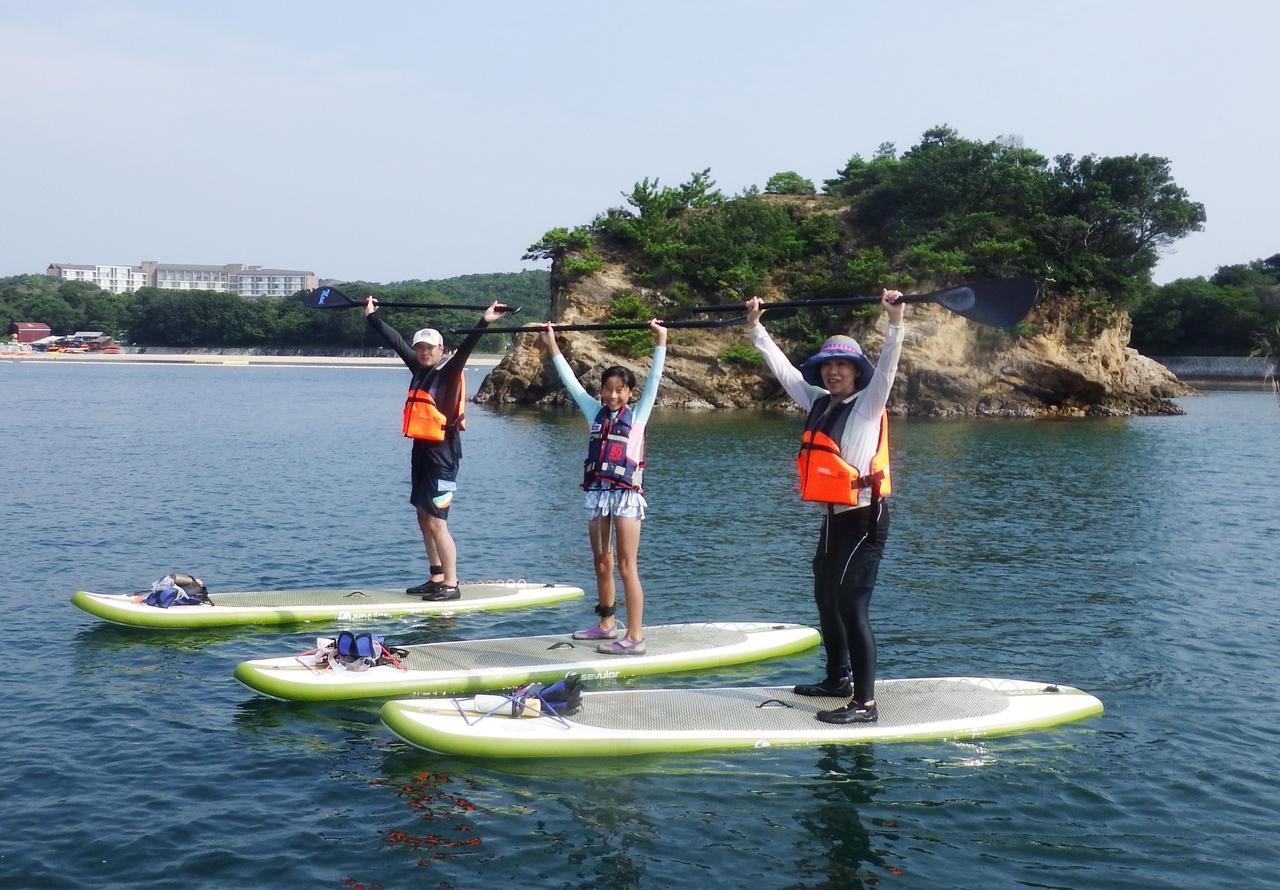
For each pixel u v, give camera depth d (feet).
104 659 28.32
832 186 202.49
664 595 37.06
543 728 22.18
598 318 170.30
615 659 27.25
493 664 26.61
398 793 19.95
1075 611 34.71
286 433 108.17
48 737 22.62
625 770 21.09
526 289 585.22
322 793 19.93
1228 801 19.92
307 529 49.65
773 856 17.63
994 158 171.63
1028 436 112.88
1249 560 43.47
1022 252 160.45
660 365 27.48
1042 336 157.07
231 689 25.95
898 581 39.17
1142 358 218.38
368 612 32.78
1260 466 81.92
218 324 486.79
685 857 17.56
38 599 35.09
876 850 17.88
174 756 21.66
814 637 30.19
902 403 157.17
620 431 27.37
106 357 440.04
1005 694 24.98
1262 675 27.81
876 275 161.79
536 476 71.77
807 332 162.20
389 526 50.65
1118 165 167.43
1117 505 59.72
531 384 169.37
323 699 25.04
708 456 86.17
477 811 19.22
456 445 34.01
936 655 29.53
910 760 21.67
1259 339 283.59
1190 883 16.85
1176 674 27.86
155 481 67.00
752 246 172.04
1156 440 107.65
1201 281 317.01
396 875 16.87
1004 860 17.57
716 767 21.22
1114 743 22.79
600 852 17.70
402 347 34.40
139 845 17.76
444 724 22.17
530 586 36.29
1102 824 18.93
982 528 51.44
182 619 31.37
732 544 46.55
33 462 77.36
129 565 41.19
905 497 63.00
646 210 178.91
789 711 23.62
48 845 17.74
